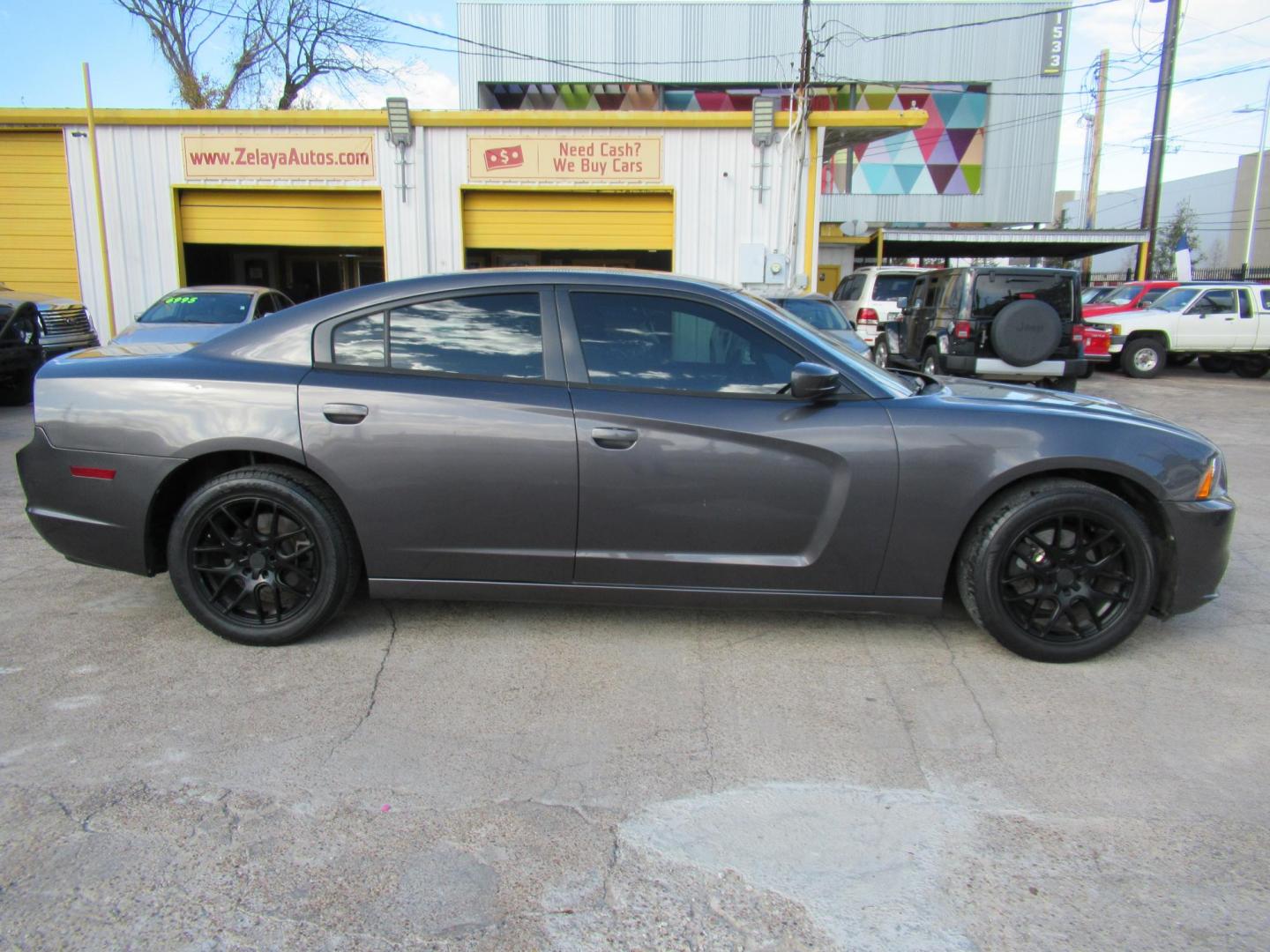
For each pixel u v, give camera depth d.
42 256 15.14
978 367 11.78
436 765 2.84
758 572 3.58
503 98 30.84
